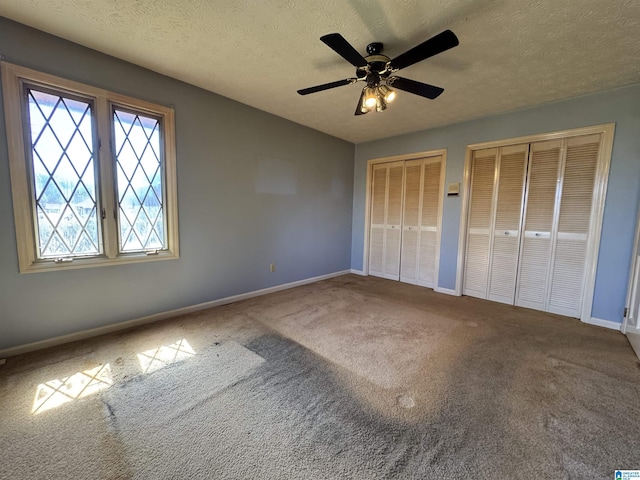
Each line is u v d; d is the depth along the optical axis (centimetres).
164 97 264
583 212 295
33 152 209
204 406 160
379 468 123
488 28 183
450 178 383
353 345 235
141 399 165
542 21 175
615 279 276
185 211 289
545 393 175
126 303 258
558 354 224
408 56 169
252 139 340
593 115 281
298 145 395
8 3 171
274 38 201
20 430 140
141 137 260
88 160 232
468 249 379
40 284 215
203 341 238
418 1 161
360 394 173
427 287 419
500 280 355
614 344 243
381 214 471
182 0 165
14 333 207
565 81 256
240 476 119
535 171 323
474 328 273
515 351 228
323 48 212
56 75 208
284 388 177
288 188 389
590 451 133
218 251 321
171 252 283
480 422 151
